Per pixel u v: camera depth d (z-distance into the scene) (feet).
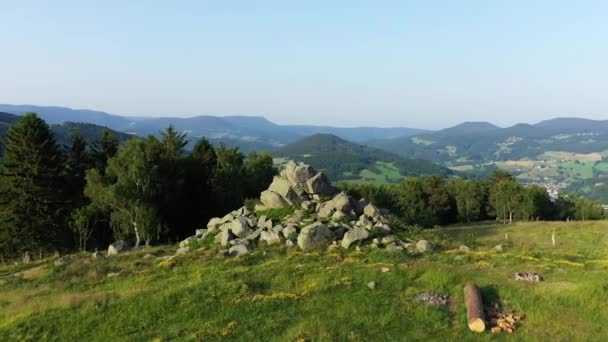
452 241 118.11
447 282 75.36
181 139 241.55
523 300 67.26
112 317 70.90
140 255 127.65
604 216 341.21
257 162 263.29
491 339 57.00
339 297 71.41
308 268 88.84
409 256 96.58
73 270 112.88
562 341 55.16
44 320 72.23
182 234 216.95
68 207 202.08
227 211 227.81
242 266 97.81
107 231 210.18
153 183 183.62
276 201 138.72
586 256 107.55
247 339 59.62
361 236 107.34
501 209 319.06
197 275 89.81
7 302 90.99
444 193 341.21
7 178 189.88
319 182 143.54
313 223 115.96
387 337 57.67
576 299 65.77
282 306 69.46
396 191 340.80
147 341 62.54
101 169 242.37
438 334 58.44
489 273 81.97
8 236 185.26
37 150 193.16
